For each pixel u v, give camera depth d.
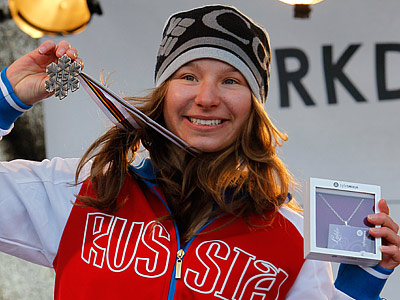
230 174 3.23
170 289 3.08
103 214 3.20
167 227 3.18
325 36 4.82
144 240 3.15
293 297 3.21
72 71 3.07
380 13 4.83
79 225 3.19
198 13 3.25
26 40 4.92
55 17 4.69
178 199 3.27
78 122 4.73
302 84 4.80
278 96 4.79
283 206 3.34
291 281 3.20
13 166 3.32
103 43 4.79
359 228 2.99
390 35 4.82
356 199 3.02
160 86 3.29
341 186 3.02
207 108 3.16
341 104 4.79
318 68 4.80
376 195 3.04
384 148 4.78
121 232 3.16
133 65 4.79
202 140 3.19
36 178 3.29
